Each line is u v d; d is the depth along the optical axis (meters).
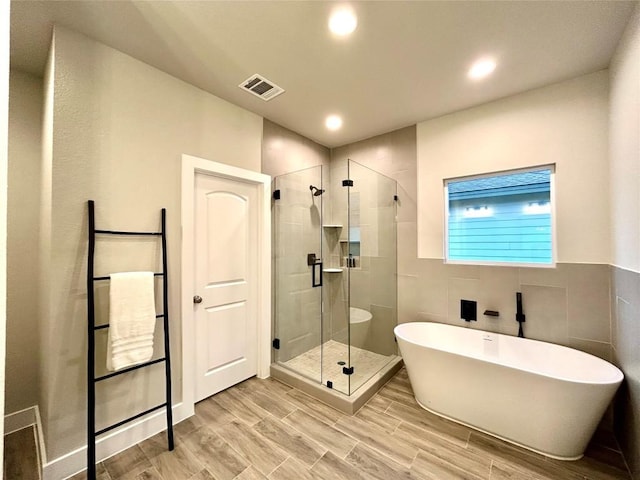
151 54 1.88
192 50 1.84
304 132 3.20
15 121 2.03
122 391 1.83
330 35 1.72
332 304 2.81
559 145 2.26
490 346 2.52
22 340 2.05
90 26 1.63
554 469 1.68
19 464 1.70
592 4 1.50
